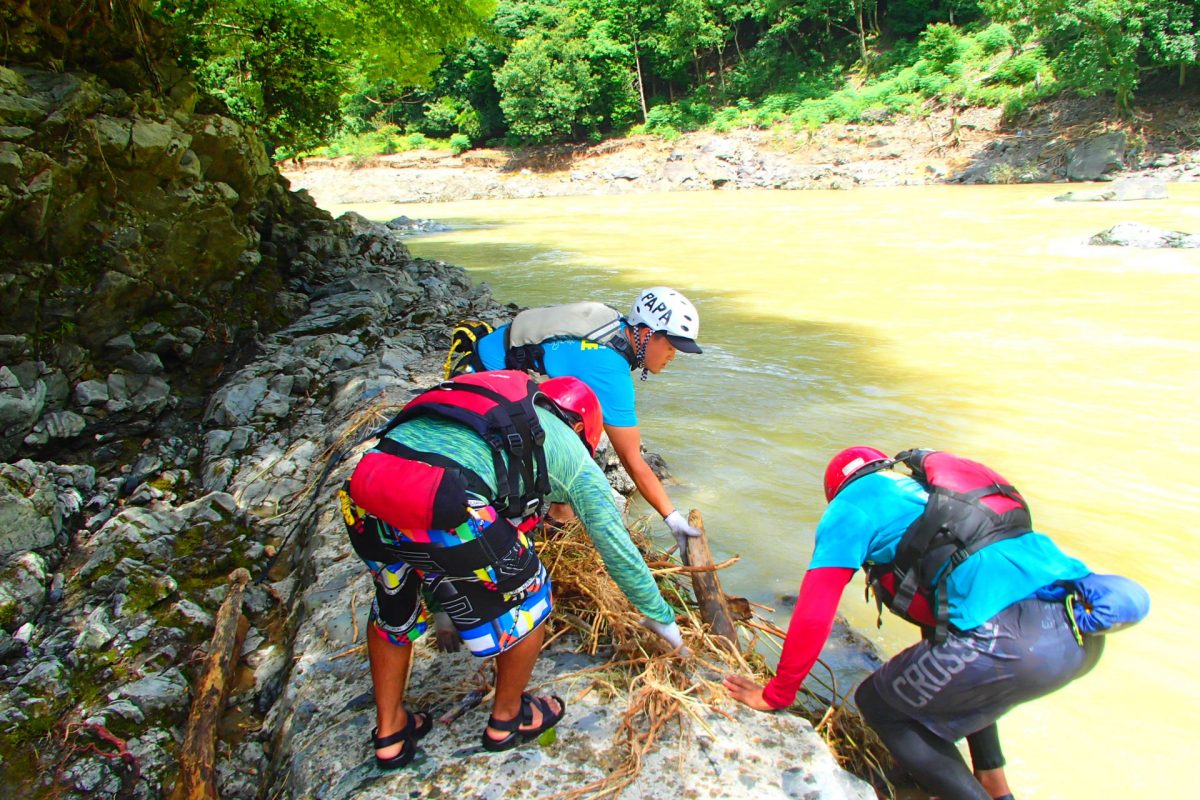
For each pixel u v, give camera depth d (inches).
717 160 1752.0
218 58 511.8
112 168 248.8
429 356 316.2
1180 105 1332.4
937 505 100.4
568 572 138.8
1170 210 839.7
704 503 216.4
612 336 131.5
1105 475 228.1
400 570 98.1
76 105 242.8
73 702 137.8
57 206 230.7
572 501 101.3
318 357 295.1
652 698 115.0
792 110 1814.7
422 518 87.9
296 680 131.5
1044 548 101.0
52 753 127.9
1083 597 96.0
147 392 245.3
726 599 148.6
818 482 228.8
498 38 629.0
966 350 364.2
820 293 517.3
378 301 361.1
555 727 112.2
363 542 95.3
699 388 321.4
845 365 349.7
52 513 182.2
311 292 381.7
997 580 97.5
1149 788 119.6
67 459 219.0
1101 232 646.5
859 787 106.5
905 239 753.0
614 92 2090.3
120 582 167.0
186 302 281.1
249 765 126.0
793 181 1598.2
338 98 563.2
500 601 94.0
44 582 166.2
